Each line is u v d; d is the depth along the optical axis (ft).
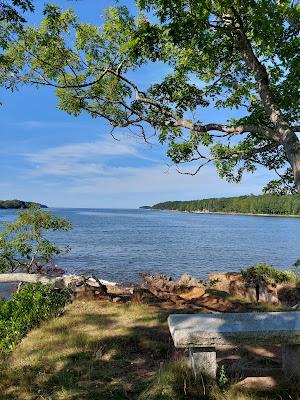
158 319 27.48
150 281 65.10
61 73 30.83
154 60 28.60
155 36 26.53
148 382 17.47
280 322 16.79
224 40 27.45
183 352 20.34
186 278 60.75
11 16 21.26
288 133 23.52
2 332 25.53
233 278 46.06
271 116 24.71
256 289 37.50
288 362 16.37
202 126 27.20
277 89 28.45
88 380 17.90
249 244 188.85
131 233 261.65
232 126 26.32
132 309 30.99
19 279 42.88
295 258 137.49
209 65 30.01
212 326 16.35
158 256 139.64
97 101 32.83
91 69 31.14
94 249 158.81
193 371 16.26
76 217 608.19
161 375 16.53
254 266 43.88
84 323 27.12
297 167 22.68
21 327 26.09
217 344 15.69
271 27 22.07
